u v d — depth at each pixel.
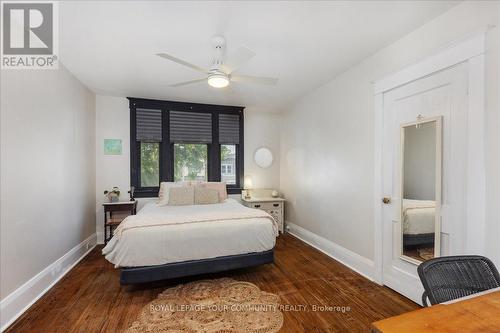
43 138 2.33
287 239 4.09
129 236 2.19
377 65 2.50
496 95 1.54
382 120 2.44
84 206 3.36
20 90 2.00
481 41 1.60
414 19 1.95
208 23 1.99
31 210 2.12
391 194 2.35
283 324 1.82
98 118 3.88
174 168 4.39
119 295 2.23
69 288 2.37
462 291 1.07
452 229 1.80
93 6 1.77
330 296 2.22
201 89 3.67
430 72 1.94
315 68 2.91
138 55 2.55
